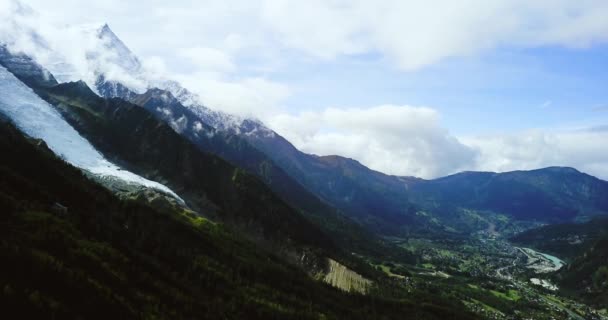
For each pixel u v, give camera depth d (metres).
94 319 108.00
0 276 103.44
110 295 123.50
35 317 95.06
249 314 182.25
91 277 130.38
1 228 134.25
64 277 118.50
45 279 112.56
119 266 151.75
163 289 155.50
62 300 107.75
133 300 133.00
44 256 123.88
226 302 183.38
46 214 161.88
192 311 150.38
